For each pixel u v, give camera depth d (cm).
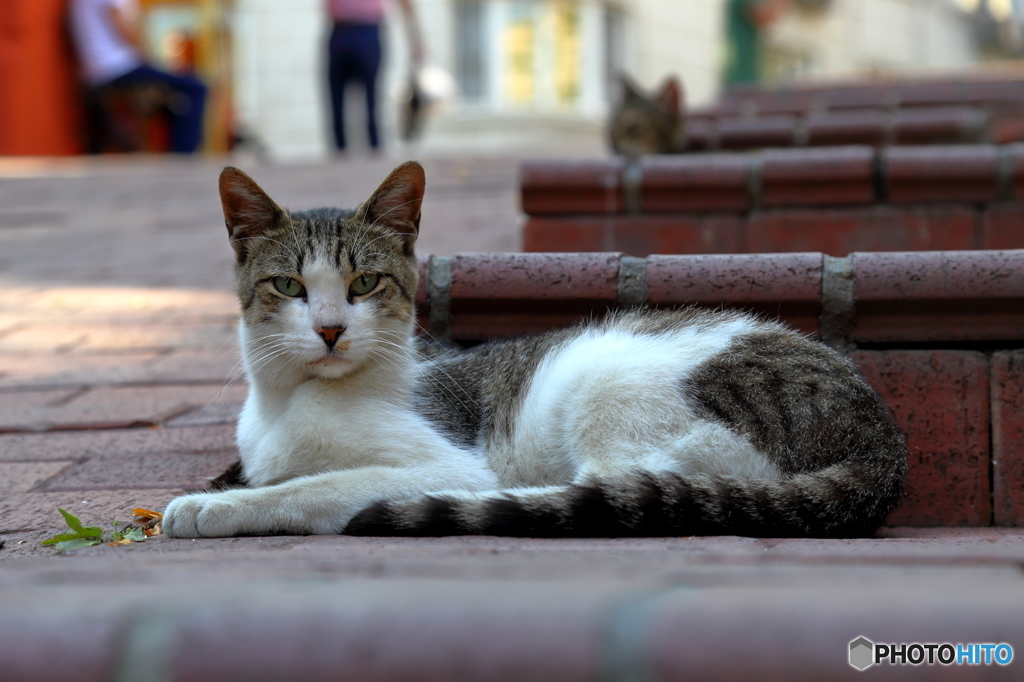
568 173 405
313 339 255
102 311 464
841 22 2233
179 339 412
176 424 311
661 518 215
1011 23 2697
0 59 1172
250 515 229
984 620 99
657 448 237
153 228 675
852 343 272
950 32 2548
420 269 292
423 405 267
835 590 111
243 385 348
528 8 1836
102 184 854
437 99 1186
